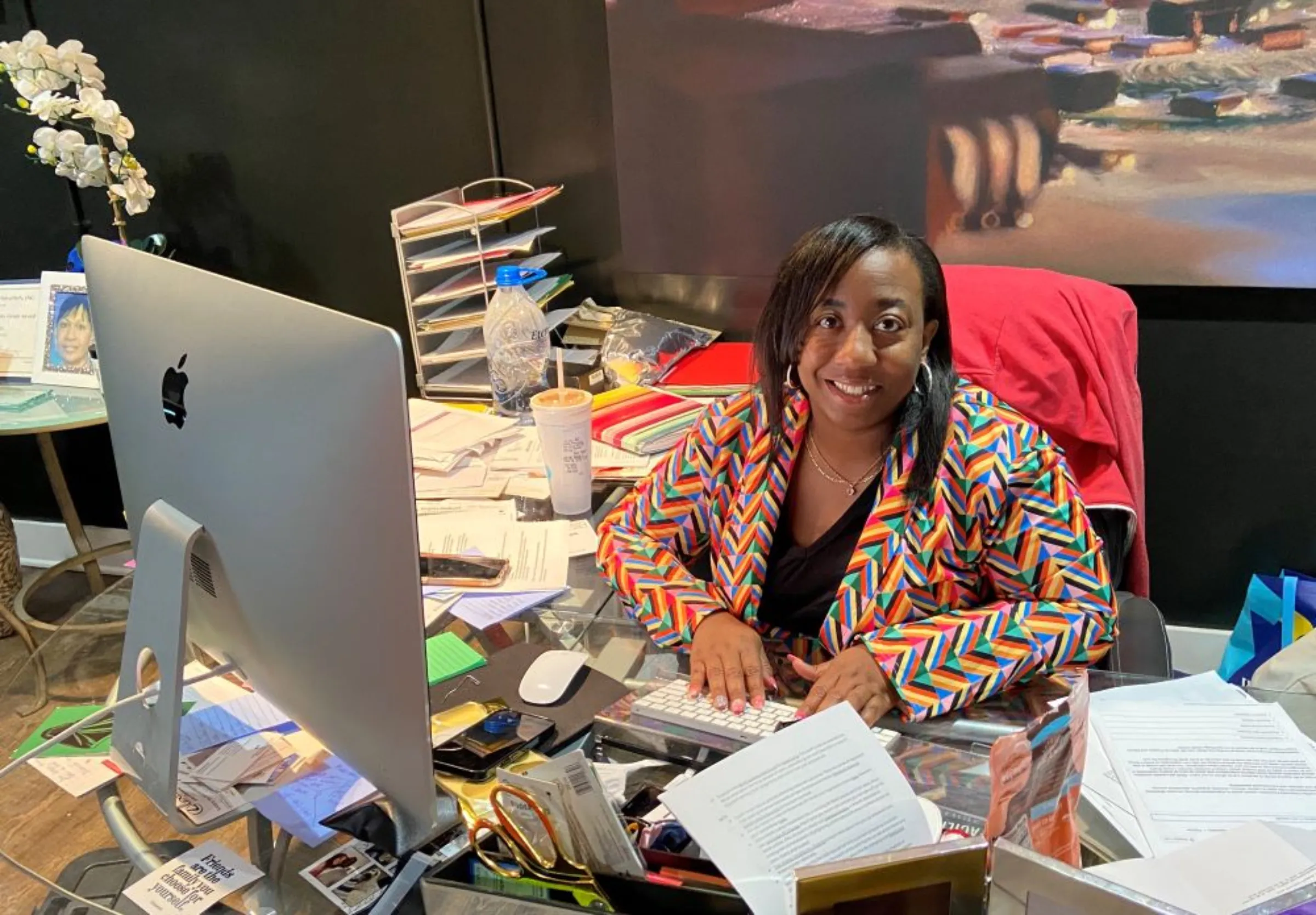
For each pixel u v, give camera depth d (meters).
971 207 2.23
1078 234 2.19
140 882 0.98
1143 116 2.07
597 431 1.90
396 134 2.57
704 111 2.31
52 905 0.98
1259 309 2.20
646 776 1.06
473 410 2.08
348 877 0.96
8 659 2.78
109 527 3.22
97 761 1.16
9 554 2.83
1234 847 0.88
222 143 2.69
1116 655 1.34
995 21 2.08
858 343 1.22
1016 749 0.78
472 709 1.17
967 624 1.21
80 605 3.04
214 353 0.93
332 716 0.95
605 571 1.44
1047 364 1.66
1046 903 0.69
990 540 1.29
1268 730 1.10
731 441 1.45
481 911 0.83
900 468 1.31
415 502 0.78
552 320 2.35
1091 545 1.27
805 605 1.40
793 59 2.22
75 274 2.56
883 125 2.22
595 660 1.29
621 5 2.27
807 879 0.70
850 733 0.90
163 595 1.01
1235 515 2.38
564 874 0.87
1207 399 2.30
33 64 2.35
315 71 2.56
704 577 1.54
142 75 2.68
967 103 2.16
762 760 0.88
